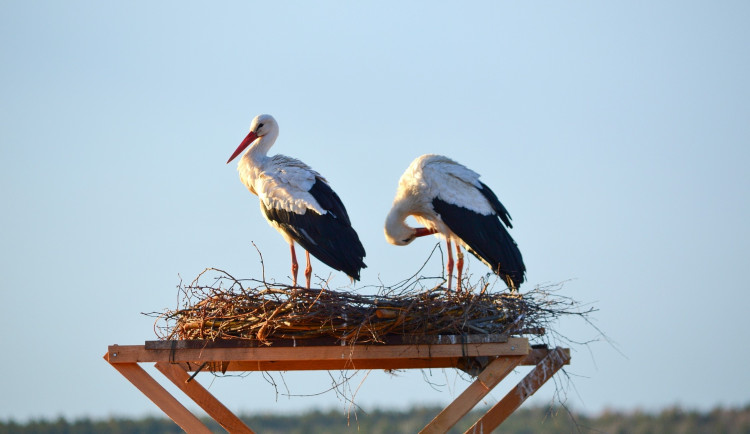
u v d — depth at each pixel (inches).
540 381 465.7
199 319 451.2
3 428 1430.9
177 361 442.0
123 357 441.4
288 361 506.0
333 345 441.4
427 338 440.8
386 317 436.8
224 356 440.8
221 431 1254.9
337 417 1478.8
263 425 1469.0
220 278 453.1
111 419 1485.0
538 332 471.8
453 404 440.8
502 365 440.8
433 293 452.1
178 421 442.6
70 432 1448.1
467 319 445.4
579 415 1416.1
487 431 466.6
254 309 444.5
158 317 463.2
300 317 432.8
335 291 442.9
